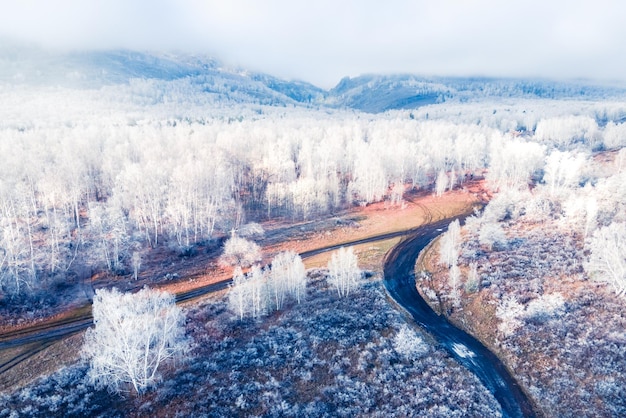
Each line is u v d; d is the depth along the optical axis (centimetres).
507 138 19012
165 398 4666
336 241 10594
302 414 4500
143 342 4966
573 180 11812
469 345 5950
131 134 18062
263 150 16388
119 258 8888
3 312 6588
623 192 9081
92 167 13688
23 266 7638
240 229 10981
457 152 16162
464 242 9012
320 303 7031
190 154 13662
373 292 7375
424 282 7800
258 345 5816
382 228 11394
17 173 10988
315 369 5300
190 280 8381
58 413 4438
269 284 6938
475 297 6888
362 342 5875
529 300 6512
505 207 10425
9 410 4462
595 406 4609
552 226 9069
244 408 4569
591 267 6681
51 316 6800
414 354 5578
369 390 4916
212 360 5494
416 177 15312
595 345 5375
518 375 5275
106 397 4709
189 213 10388
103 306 4844
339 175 16938
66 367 5250
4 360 5550
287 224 11988
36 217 10056
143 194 10275
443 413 4519
